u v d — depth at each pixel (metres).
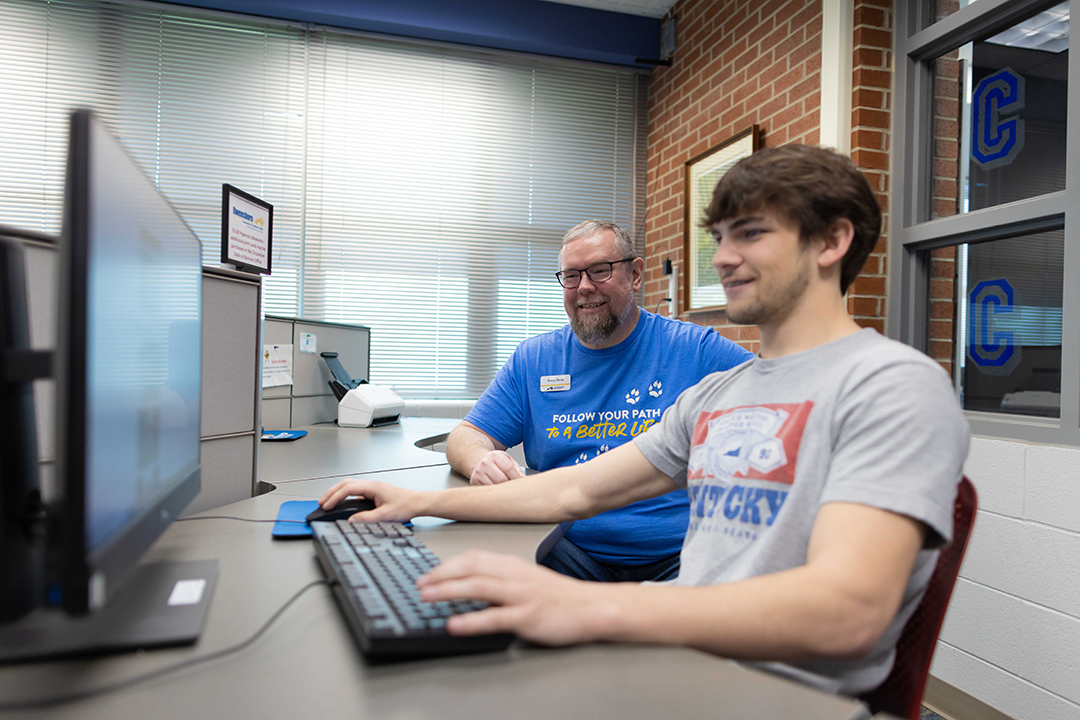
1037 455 1.59
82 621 0.56
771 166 0.76
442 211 3.51
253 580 0.71
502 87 3.57
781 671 0.69
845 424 0.69
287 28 3.29
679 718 0.44
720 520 0.78
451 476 1.43
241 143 3.27
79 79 3.10
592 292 1.46
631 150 3.75
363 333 3.08
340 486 0.99
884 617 0.58
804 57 2.44
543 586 0.56
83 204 0.42
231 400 1.22
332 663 0.51
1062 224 1.67
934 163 2.12
